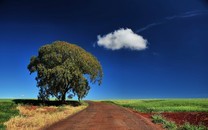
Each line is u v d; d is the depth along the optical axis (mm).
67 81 67312
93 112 39500
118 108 53906
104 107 58594
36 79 69062
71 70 67562
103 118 28594
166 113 37656
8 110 32969
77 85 69562
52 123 23125
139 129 19750
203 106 58625
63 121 25016
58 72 65688
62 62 69812
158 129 20109
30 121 23406
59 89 68375
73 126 21156
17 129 19094
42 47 70312
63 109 42781
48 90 67938
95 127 20641
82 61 70312
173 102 76000
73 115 32844
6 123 21812
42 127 20391
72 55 70062
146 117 31859
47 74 66312
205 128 20094
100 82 73812
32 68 69500
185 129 20094
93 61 72438
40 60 70188
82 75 68312
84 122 24234
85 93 71938
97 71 72625
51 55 68000
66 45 70250
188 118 28594
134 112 41406
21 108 38938
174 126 21266
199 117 29203
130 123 23656
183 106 59688
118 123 23500
